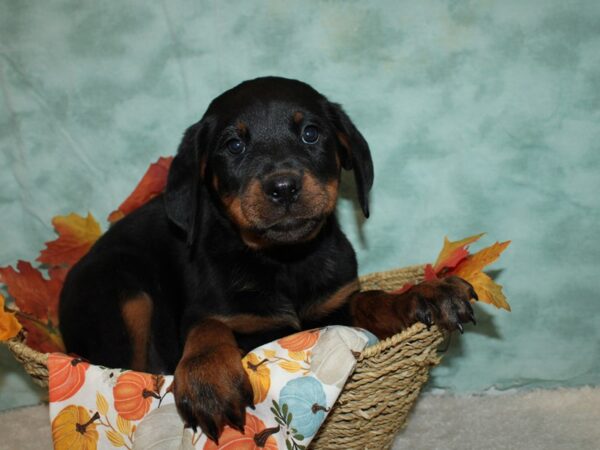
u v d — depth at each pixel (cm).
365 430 46
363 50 62
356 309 52
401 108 63
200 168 52
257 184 46
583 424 58
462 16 61
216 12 63
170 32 64
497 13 60
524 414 60
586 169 62
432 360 48
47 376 46
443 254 54
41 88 66
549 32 60
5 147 67
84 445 42
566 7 60
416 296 46
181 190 51
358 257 67
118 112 66
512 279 65
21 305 59
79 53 65
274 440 41
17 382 69
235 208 48
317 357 42
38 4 64
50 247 64
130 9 64
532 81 61
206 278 52
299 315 53
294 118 49
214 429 40
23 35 65
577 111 62
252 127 49
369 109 63
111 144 67
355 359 42
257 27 63
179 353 53
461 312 45
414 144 64
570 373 66
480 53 61
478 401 64
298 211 46
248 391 41
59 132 67
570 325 65
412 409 62
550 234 64
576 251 64
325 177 50
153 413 42
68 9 64
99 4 64
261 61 64
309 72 63
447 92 62
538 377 66
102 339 53
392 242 66
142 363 55
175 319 55
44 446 60
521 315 66
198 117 65
